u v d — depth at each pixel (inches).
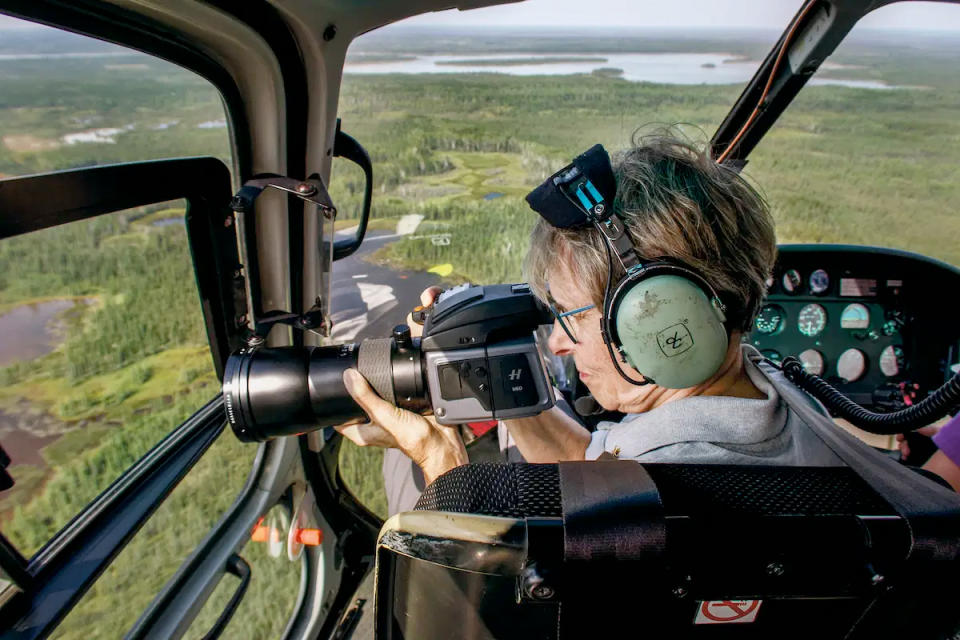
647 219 16.1
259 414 28.4
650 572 12.0
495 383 26.9
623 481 12.9
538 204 17.3
